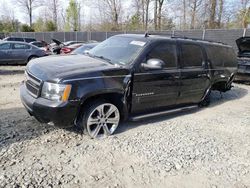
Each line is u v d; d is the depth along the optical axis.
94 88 3.91
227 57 6.75
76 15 46.28
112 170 3.40
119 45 5.05
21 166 3.29
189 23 31.53
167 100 5.12
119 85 4.18
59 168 3.33
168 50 4.98
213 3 28.09
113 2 38.44
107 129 4.35
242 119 5.90
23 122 4.65
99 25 41.09
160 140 4.39
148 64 4.47
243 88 9.68
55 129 4.44
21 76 9.98
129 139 4.32
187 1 31.25
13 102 5.96
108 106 4.27
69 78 3.73
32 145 3.84
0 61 12.79
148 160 3.71
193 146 4.28
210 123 5.48
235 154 4.15
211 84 6.22
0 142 3.83
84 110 4.06
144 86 4.55
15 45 13.21
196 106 6.07
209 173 3.55
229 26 27.94
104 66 4.25
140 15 36.44
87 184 3.07
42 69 4.03
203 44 5.93
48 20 48.09
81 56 4.99
